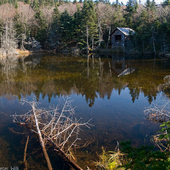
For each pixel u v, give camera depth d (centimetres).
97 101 832
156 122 607
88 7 4500
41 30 4372
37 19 4666
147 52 2953
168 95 860
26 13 5494
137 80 1175
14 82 1190
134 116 660
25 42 4072
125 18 4653
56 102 830
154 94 889
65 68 1720
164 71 1429
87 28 3712
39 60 2422
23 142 498
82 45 3988
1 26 3897
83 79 1252
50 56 2991
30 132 554
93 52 3738
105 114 686
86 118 654
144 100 819
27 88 1053
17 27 4222
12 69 1692
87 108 752
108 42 3931
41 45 4559
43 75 1403
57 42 4241
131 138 511
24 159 426
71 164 404
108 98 866
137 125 590
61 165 403
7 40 3491
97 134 538
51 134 521
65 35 4216
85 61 2250
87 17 3856
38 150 460
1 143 494
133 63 1955
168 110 692
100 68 1691
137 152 291
